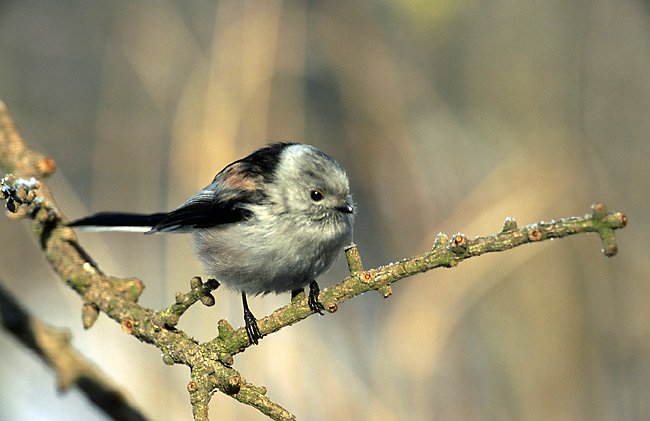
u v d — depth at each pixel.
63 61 15.88
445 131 12.91
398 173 12.47
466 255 5.36
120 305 5.88
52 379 11.36
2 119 6.68
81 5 15.93
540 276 11.22
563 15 13.69
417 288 10.77
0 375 10.91
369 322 11.84
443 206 12.44
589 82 13.40
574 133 12.87
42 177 6.56
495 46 13.62
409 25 12.80
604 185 12.40
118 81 13.68
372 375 10.23
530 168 12.28
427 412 10.09
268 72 11.20
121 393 6.97
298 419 9.57
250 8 11.38
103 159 13.29
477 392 10.91
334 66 12.98
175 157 10.62
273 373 9.71
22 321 6.91
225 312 10.26
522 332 11.14
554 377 10.96
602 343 11.23
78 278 6.09
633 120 13.11
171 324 5.70
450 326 10.57
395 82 12.91
